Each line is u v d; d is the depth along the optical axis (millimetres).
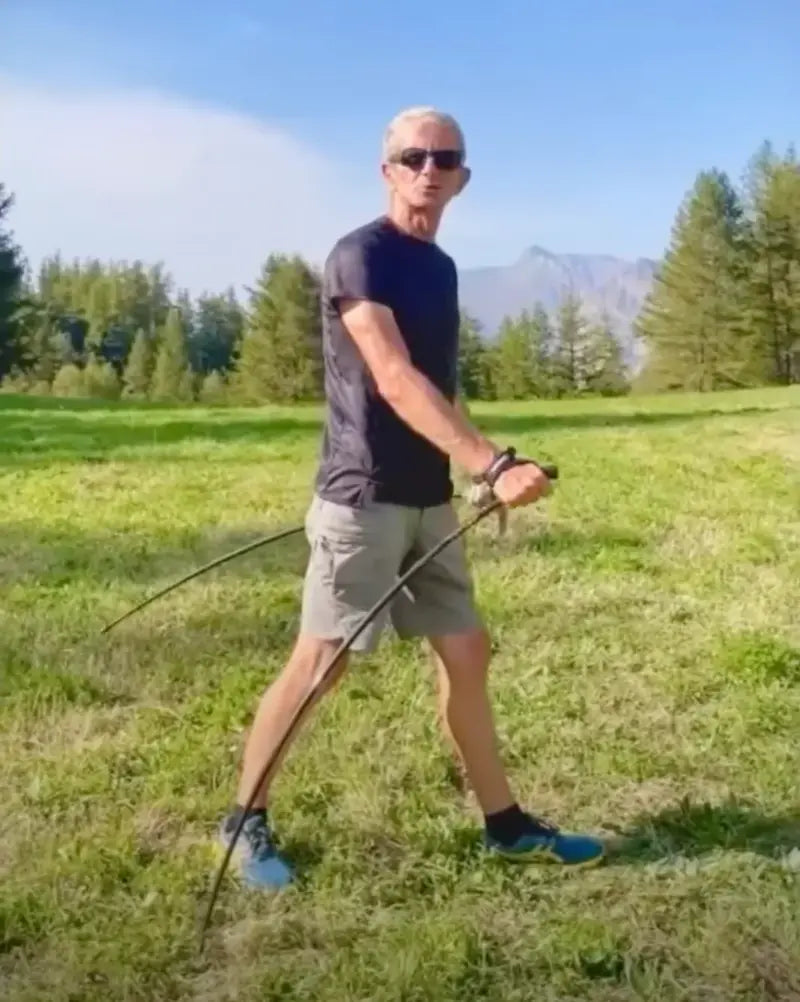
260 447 15469
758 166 63875
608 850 4094
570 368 87125
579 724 5180
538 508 10070
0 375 61344
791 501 10586
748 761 4781
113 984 3322
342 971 3355
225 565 8211
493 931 3592
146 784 4586
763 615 6828
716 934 3490
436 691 5496
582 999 3277
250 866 3826
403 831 4176
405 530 3729
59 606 7105
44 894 3727
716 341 64938
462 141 3660
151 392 102250
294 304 79000
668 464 13164
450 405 3570
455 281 3773
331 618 3738
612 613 6906
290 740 3781
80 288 118625
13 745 5027
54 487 11781
